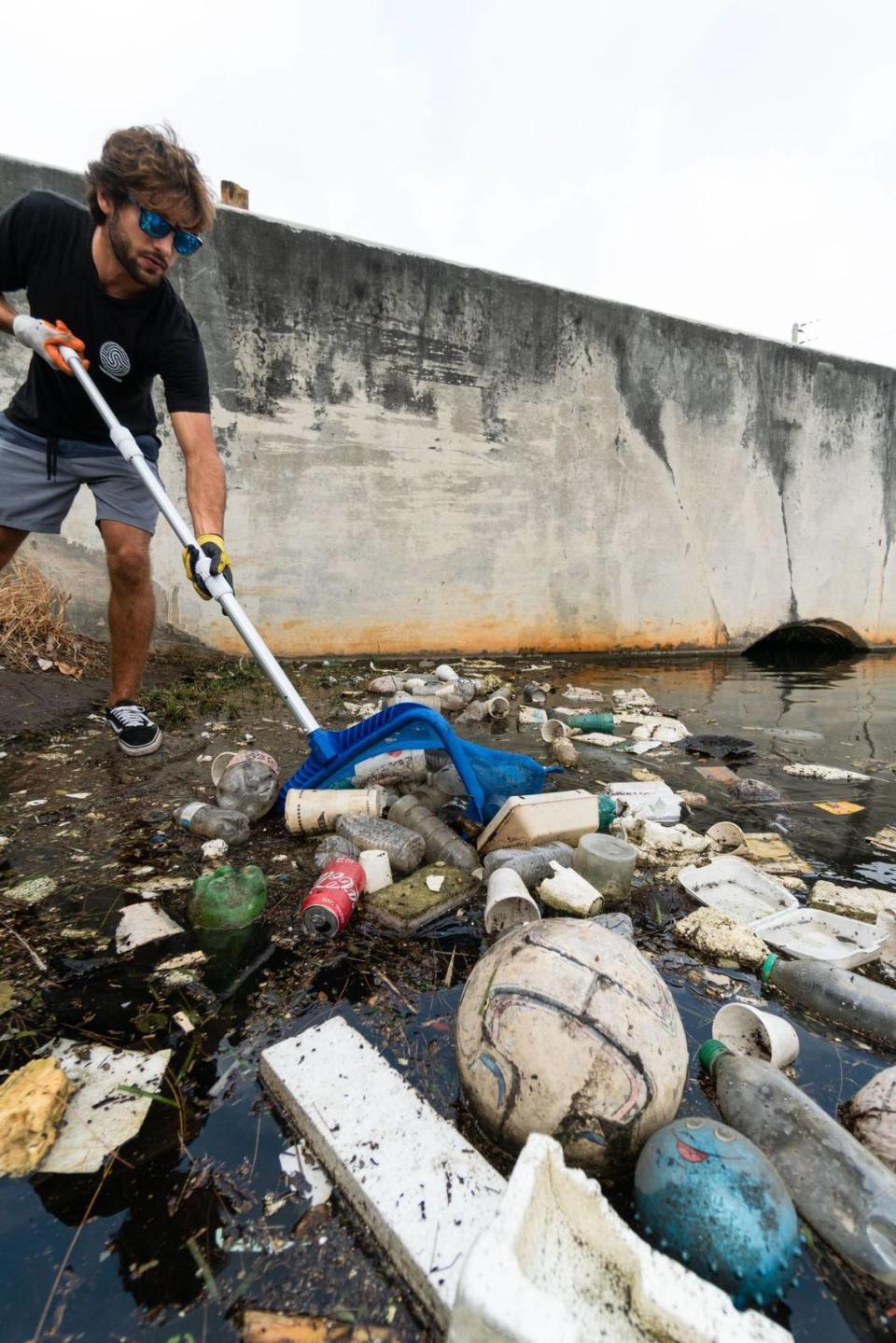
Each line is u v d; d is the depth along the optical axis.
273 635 4.80
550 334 5.41
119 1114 1.04
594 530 5.86
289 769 2.56
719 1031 1.24
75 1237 0.86
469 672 4.95
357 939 1.52
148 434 2.63
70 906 1.61
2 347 3.78
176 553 4.36
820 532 6.86
